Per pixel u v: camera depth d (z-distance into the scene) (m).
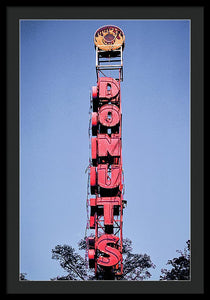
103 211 30.44
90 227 30.45
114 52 32.69
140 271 44.59
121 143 30.75
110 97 31.56
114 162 31.00
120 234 29.62
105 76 32.41
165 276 43.31
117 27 32.69
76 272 44.69
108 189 30.50
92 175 30.34
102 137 30.75
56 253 45.53
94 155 30.39
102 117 31.06
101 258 28.94
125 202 30.28
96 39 32.50
